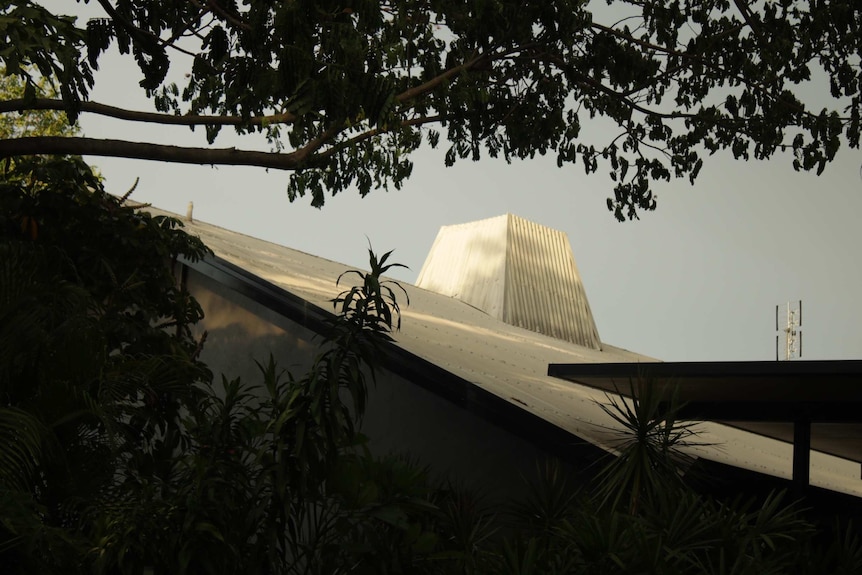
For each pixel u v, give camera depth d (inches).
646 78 383.6
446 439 378.3
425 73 357.1
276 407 276.1
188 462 291.0
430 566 277.4
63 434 253.8
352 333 271.4
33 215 350.0
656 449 298.7
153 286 378.6
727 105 398.9
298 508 271.1
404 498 280.8
